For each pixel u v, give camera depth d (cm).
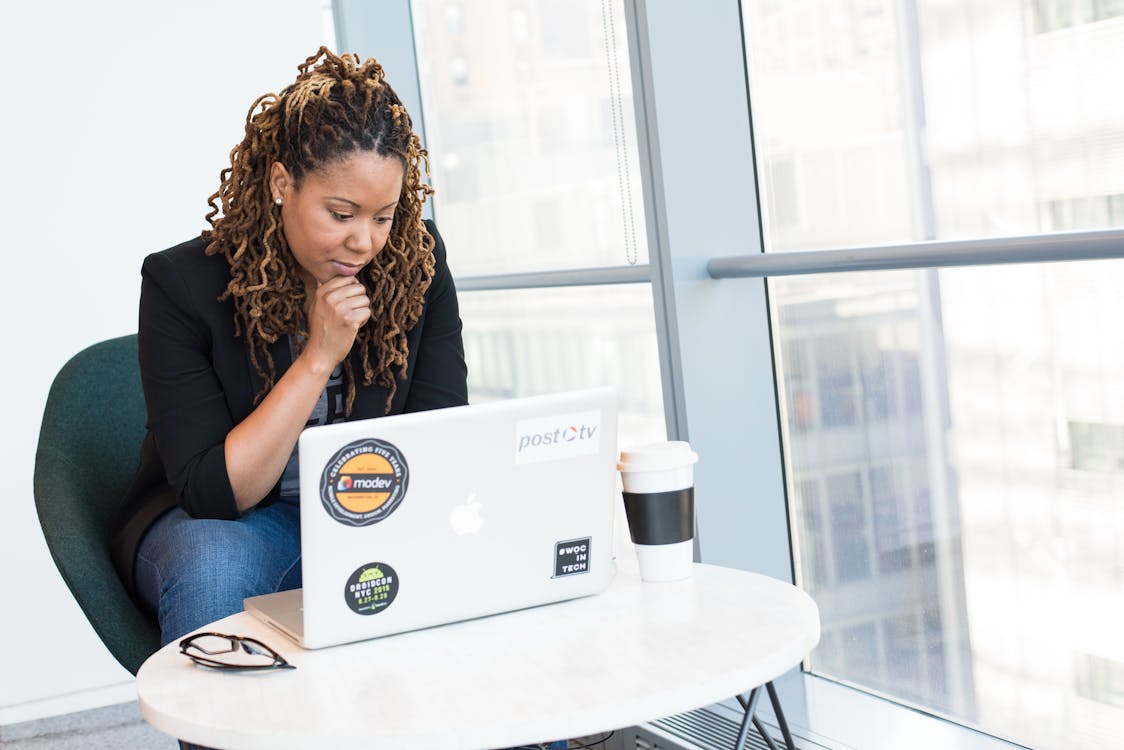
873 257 187
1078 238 155
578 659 109
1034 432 181
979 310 187
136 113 321
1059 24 168
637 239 274
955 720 203
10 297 308
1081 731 181
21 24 307
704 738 218
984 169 183
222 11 330
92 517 183
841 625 226
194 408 163
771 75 222
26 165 309
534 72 304
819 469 226
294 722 98
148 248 323
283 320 171
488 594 124
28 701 310
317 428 112
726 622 118
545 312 312
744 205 229
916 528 205
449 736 94
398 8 359
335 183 153
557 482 124
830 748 200
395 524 117
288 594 139
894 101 196
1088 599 177
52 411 190
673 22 220
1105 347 169
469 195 347
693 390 224
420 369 189
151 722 105
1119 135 162
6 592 308
